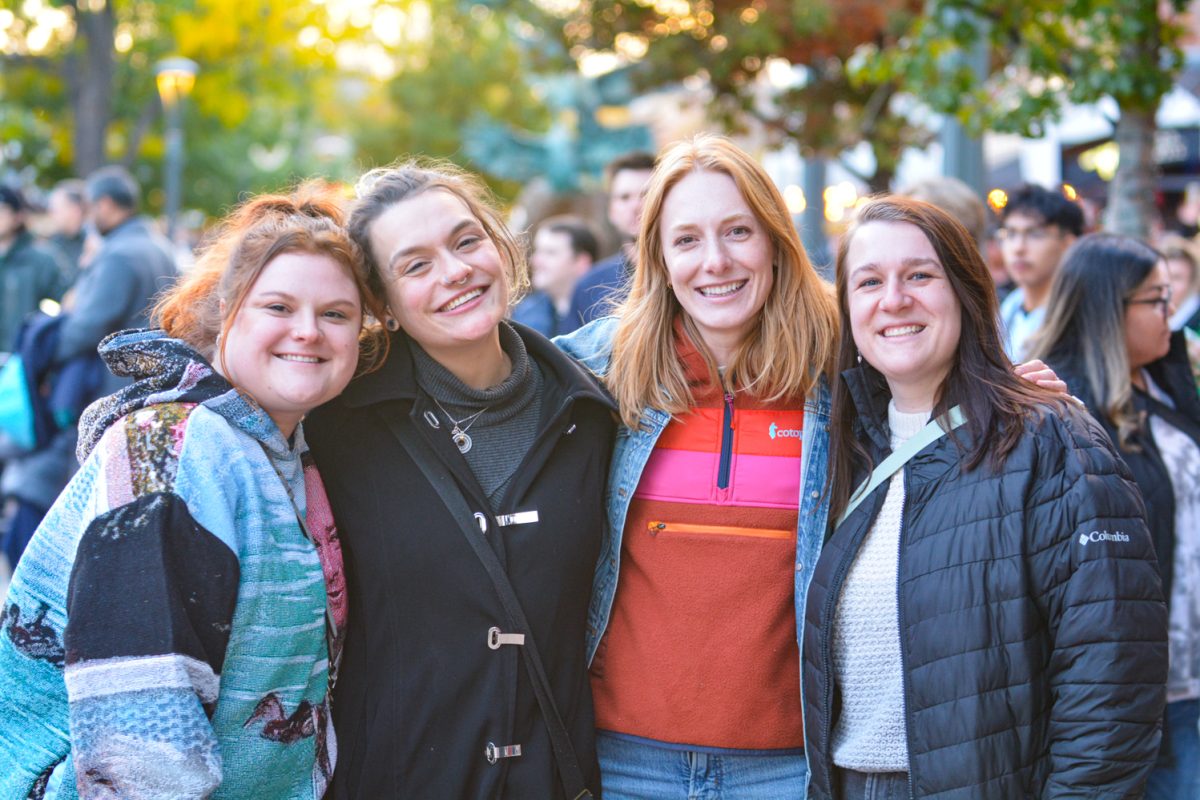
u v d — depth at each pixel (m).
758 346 2.69
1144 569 2.17
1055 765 2.18
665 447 2.69
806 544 2.56
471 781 2.37
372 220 2.45
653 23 10.22
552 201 14.92
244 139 24.20
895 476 2.43
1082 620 2.16
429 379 2.50
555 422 2.54
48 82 20.83
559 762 2.43
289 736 2.17
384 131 30.56
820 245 7.30
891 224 2.39
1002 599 2.22
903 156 10.00
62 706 2.09
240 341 2.17
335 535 2.38
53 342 6.05
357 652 2.41
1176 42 5.39
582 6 10.52
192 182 23.62
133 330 2.22
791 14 9.12
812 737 2.45
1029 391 2.35
